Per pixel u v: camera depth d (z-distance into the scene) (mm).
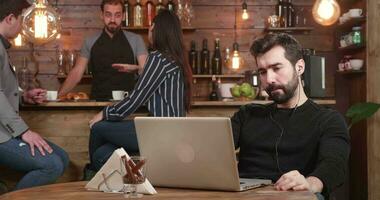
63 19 5629
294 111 2043
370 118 4473
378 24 4375
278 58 1960
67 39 5629
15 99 3020
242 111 2188
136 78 4820
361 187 4820
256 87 4562
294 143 2000
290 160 2002
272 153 2043
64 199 1552
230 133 1577
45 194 1644
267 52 1979
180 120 1654
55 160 2848
